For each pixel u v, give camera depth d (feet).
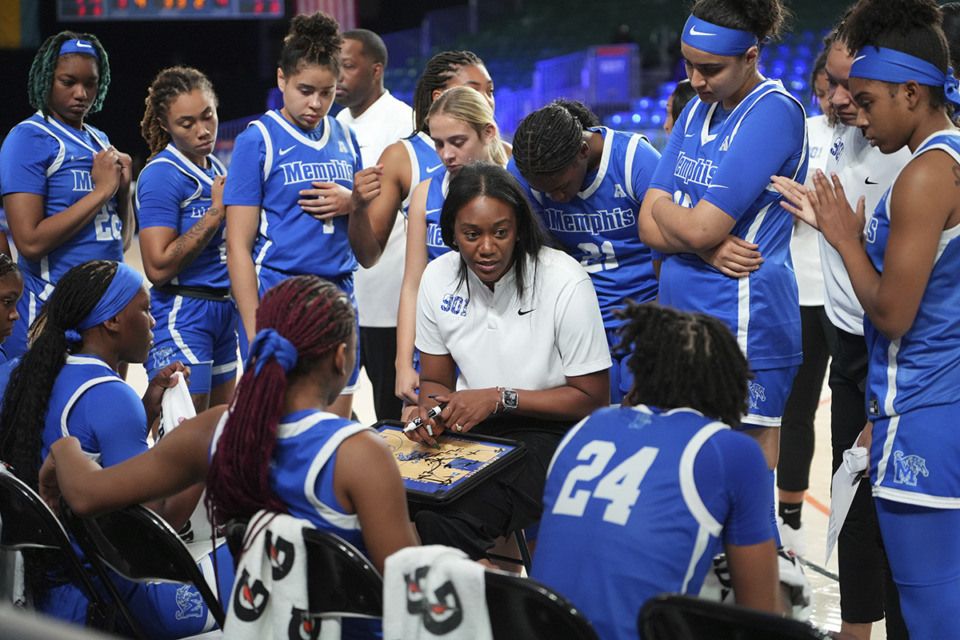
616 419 17.26
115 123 144.77
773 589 16.42
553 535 16.66
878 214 21.42
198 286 37.17
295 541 15.99
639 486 16.15
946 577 21.33
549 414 24.13
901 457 21.27
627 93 157.17
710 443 16.16
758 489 16.11
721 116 24.90
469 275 24.62
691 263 25.18
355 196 31.76
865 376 27.48
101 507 18.22
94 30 144.77
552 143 25.34
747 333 24.40
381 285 40.19
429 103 34.60
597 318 24.34
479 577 14.79
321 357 17.03
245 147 32.96
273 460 16.81
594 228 28.09
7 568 21.07
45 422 21.42
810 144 37.52
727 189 23.61
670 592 15.48
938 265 20.25
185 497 21.52
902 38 19.90
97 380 21.39
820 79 36.76
